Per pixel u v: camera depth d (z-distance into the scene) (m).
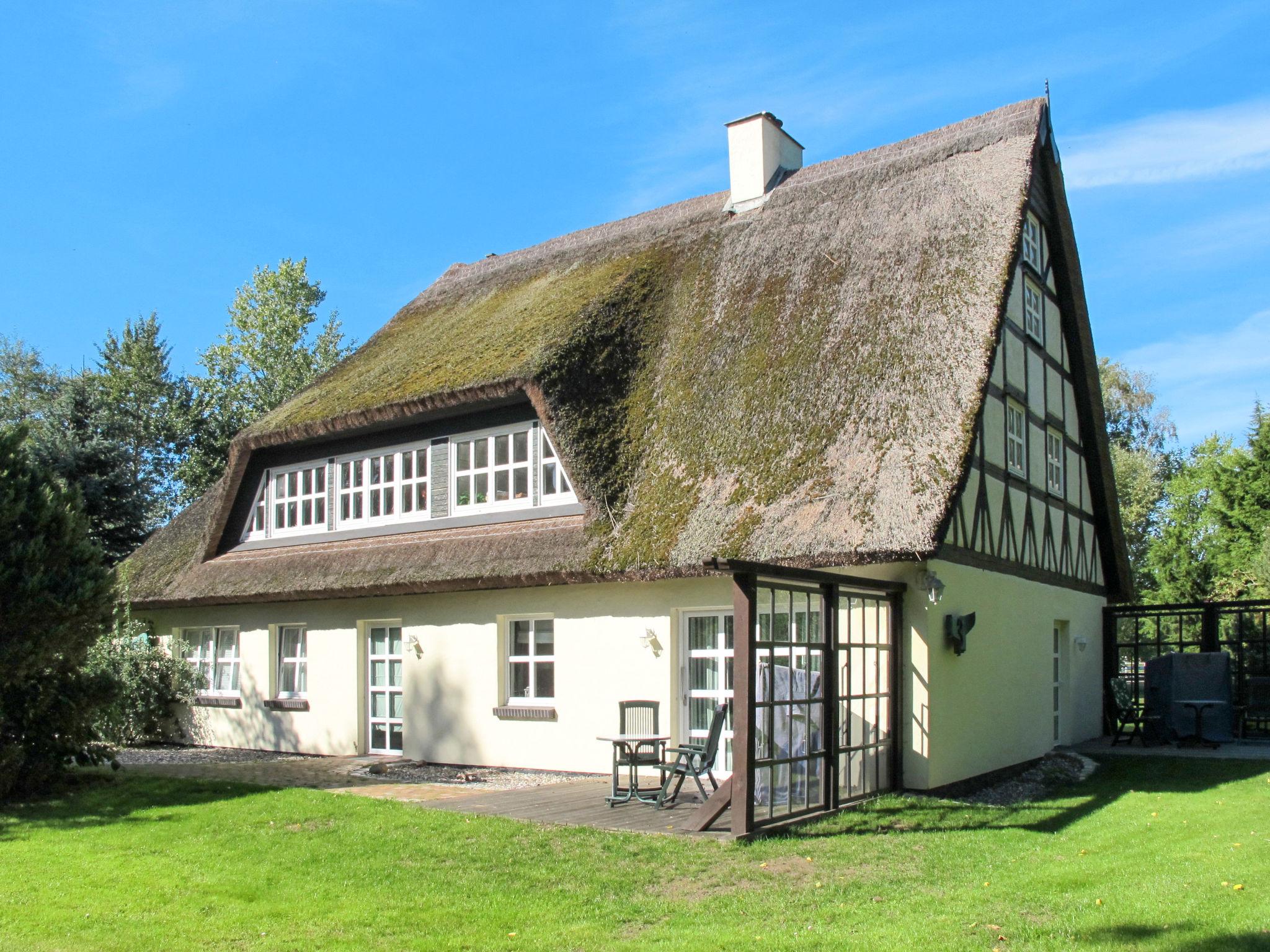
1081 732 17.16
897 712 11.12
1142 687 19.50
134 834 9.42
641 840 8.62
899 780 11.06
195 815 10.14
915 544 10.34
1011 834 9.03
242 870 8.03
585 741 13.17
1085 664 17.64
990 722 12.69
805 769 9.47
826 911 6.72
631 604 12.91
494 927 6.58
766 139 17.34
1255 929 5.84
